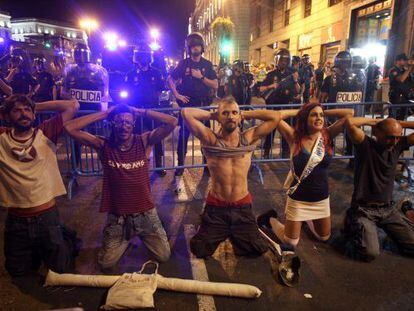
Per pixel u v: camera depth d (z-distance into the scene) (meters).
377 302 2.82
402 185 5.39
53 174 3.08
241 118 3.37
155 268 3.31
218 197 3.39
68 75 5.47
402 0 11.86
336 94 6.62
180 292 2.93
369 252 3.32
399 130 3.29
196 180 5.83
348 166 6.45
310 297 2.89
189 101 5.89
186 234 3.97
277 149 7.81
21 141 2.87
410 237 3.44
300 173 3.41
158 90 5.96
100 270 3.26
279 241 3.77
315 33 18.45
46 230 3.00
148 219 3.29
